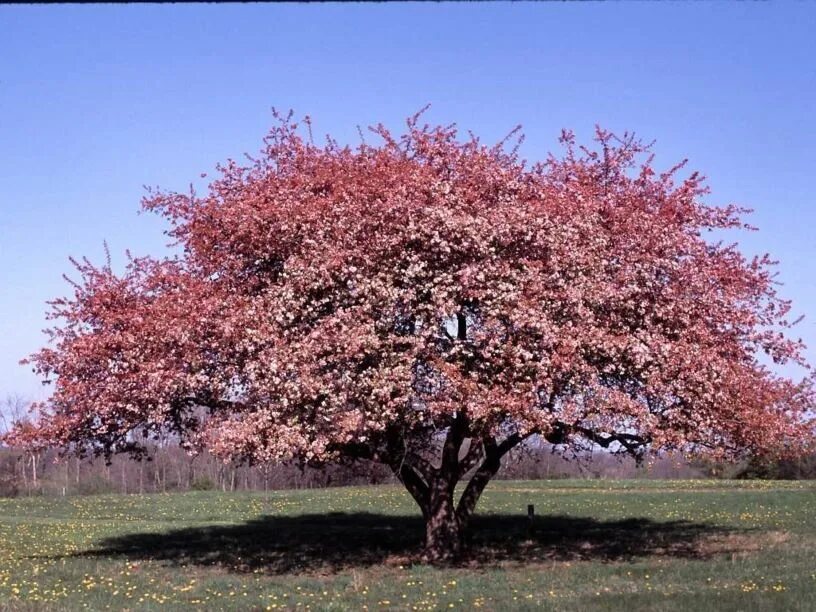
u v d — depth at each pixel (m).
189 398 18.86
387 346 17.03
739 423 18.39
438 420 18.84
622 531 26.50
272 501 39.28
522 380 16.98
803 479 50.03
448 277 17.16
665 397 17.92
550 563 19.94
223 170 21.17
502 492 40.00
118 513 36.19
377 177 18.70
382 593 15.88
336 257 17.22
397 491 43.22
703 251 19.70
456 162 19.70
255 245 19.05
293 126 21.44
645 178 21.61
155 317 18.53
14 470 57.38
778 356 19.98
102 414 18.73
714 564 18.45
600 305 17.62
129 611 14.27
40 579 18.19
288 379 16.78
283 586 17.06
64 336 19.88
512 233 17.72
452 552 20.80
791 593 14.16
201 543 25.30
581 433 18.80
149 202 20.67
